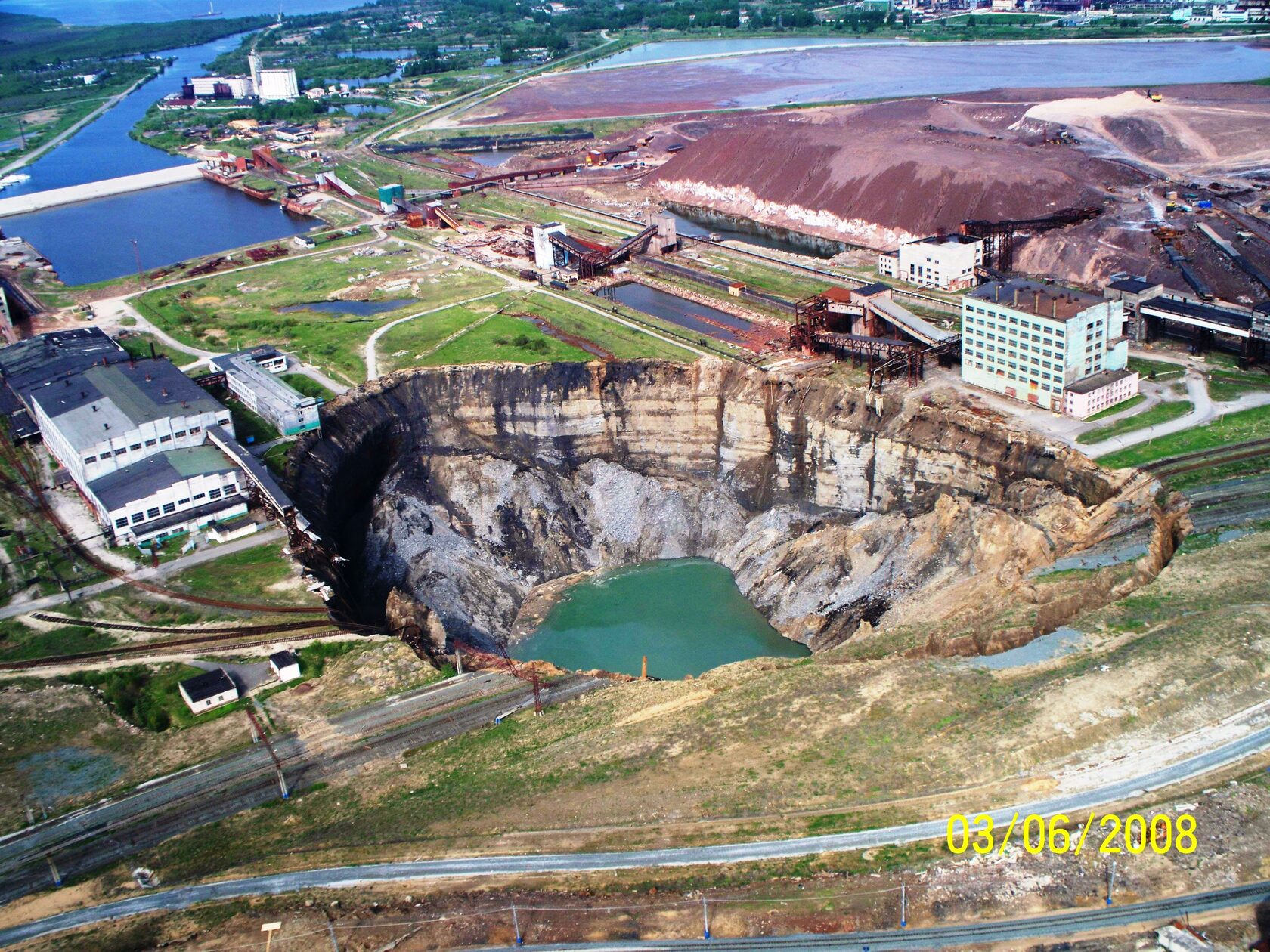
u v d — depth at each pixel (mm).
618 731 111125
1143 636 113000
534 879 90625
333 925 86812
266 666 124062
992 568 137750
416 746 111062
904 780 97875
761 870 89500
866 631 140625
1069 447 147250
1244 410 155500
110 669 123875
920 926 83250
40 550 147000
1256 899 83062
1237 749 97125
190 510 150750
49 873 95812
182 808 103000
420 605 147000
